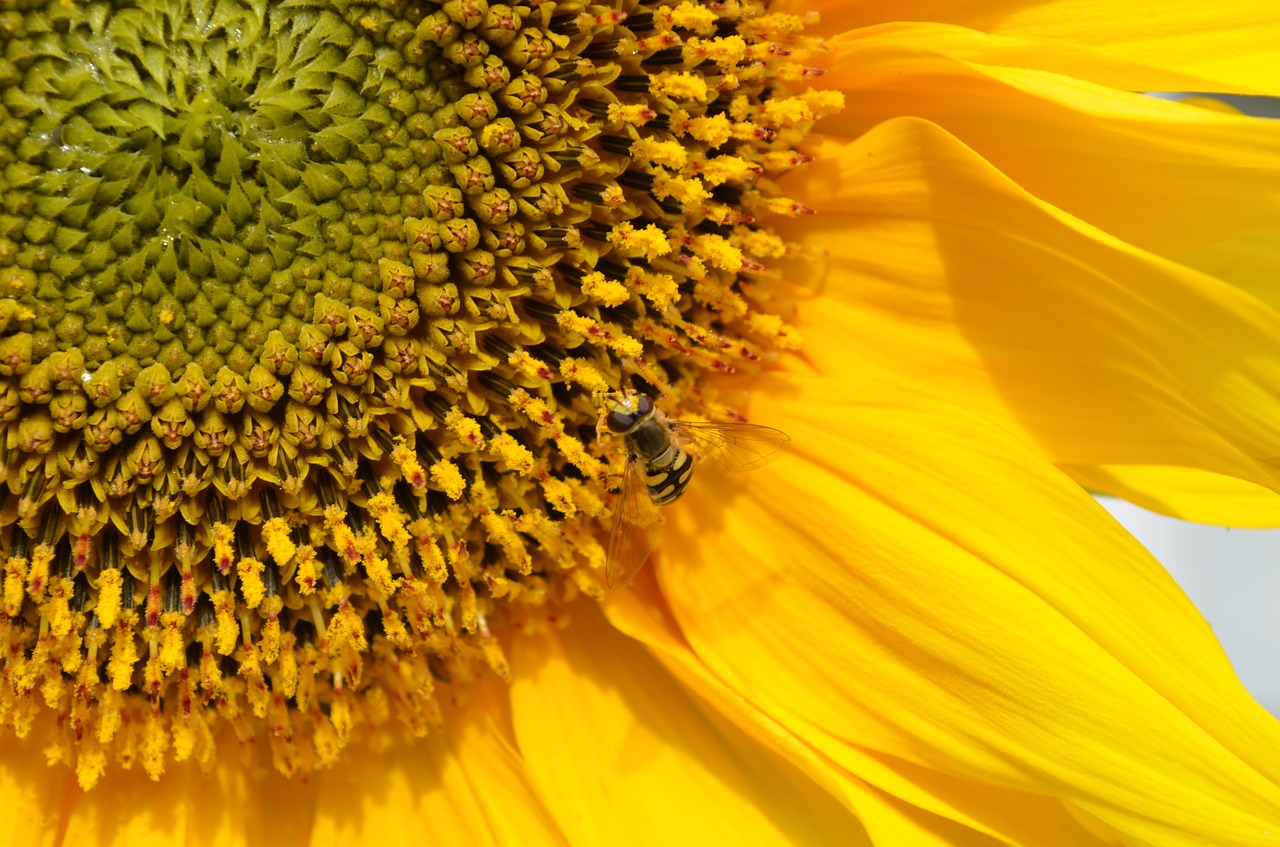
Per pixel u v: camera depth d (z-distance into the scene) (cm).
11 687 22
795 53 22
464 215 21
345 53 21
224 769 23
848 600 22
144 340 21
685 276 22
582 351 22
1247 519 23
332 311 21
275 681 22
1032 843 21
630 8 21
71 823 23
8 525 21
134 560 21
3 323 21
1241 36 21
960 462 21
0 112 21
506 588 22
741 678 22
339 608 22
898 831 21
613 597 22
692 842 22
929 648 21
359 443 21
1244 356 20
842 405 22
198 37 21
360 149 21
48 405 21
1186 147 20
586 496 22
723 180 22
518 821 23
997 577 21
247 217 21
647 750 23
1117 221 21
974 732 21
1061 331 21
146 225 21
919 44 21
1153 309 20
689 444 22
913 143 21
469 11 21
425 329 21
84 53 21
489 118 21
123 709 22
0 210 21
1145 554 21
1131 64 20
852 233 22
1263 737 20
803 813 22
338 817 23
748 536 22
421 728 23
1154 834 20
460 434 21
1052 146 21
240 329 21
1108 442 21
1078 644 21
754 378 22
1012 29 21
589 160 21
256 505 21
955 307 21
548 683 23
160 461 21
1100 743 20
